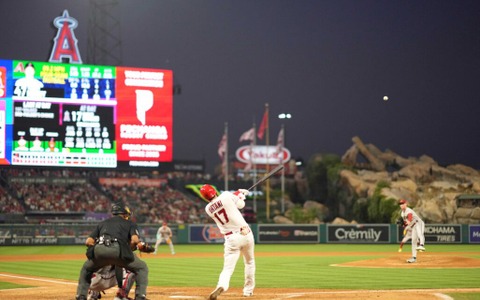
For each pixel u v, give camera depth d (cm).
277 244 4794
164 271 2136
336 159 7025
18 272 2147
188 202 6381
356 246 4453
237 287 1522
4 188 5638
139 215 5872
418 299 1156
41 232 4628
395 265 2183
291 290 1423
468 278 1689
